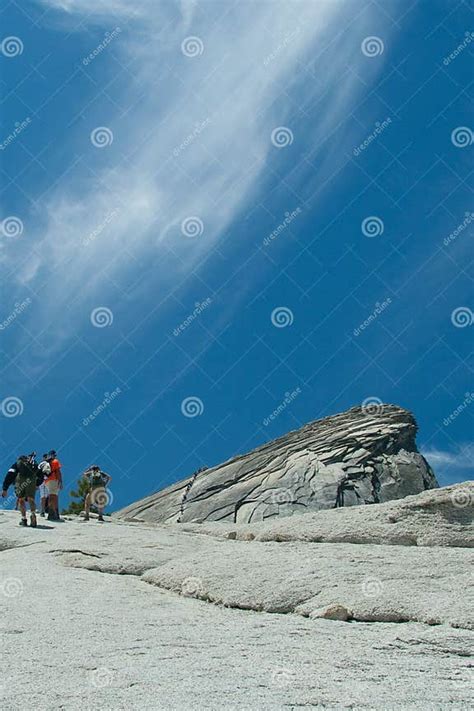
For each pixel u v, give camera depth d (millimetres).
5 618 12180
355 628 11797
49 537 20578
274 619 12617
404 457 50344
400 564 14406
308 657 9773
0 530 21594
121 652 9961
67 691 8016
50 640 10664
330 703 7609
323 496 46219
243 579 14602
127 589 15227
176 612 13289
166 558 17844
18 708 7395
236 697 7750
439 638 10711
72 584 15414
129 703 7555
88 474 26109
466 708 7520
